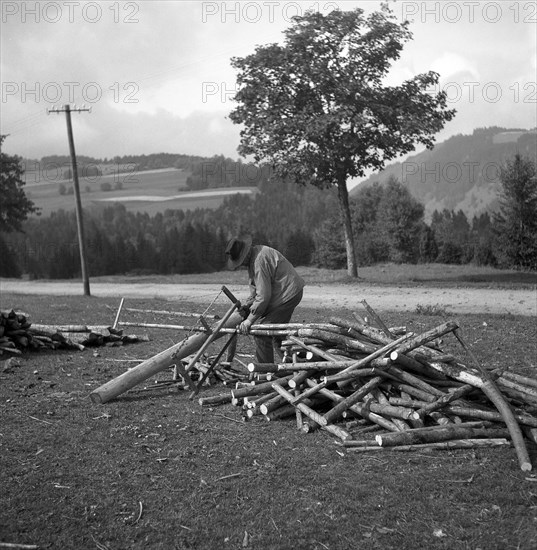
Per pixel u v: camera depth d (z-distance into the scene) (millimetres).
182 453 5953
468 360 9602
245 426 6719
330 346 7316
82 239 28250
